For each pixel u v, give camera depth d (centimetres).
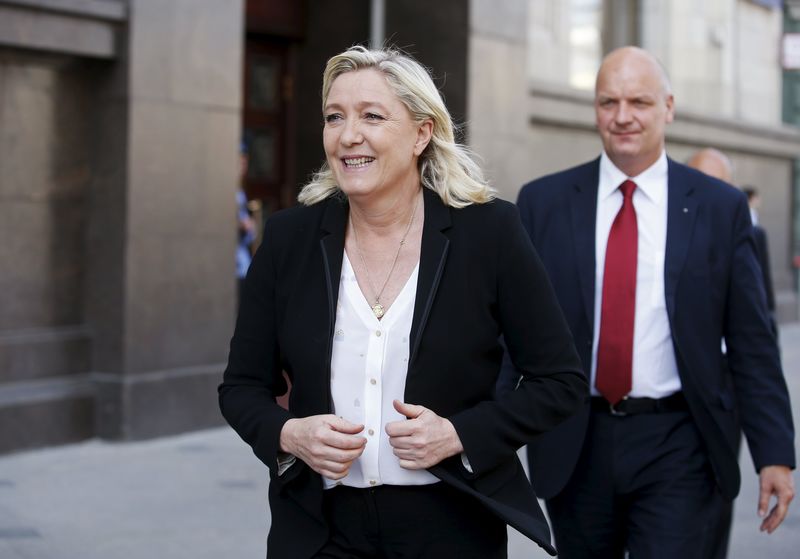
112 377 784
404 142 255
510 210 262
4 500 640
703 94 1510
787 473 359
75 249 789
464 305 254
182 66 805
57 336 774
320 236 265
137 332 784
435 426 242
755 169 1669
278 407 261
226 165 842
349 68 256
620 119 362
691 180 369
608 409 360
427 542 255
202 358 834
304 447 245
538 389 256
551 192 378
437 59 1034
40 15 729
